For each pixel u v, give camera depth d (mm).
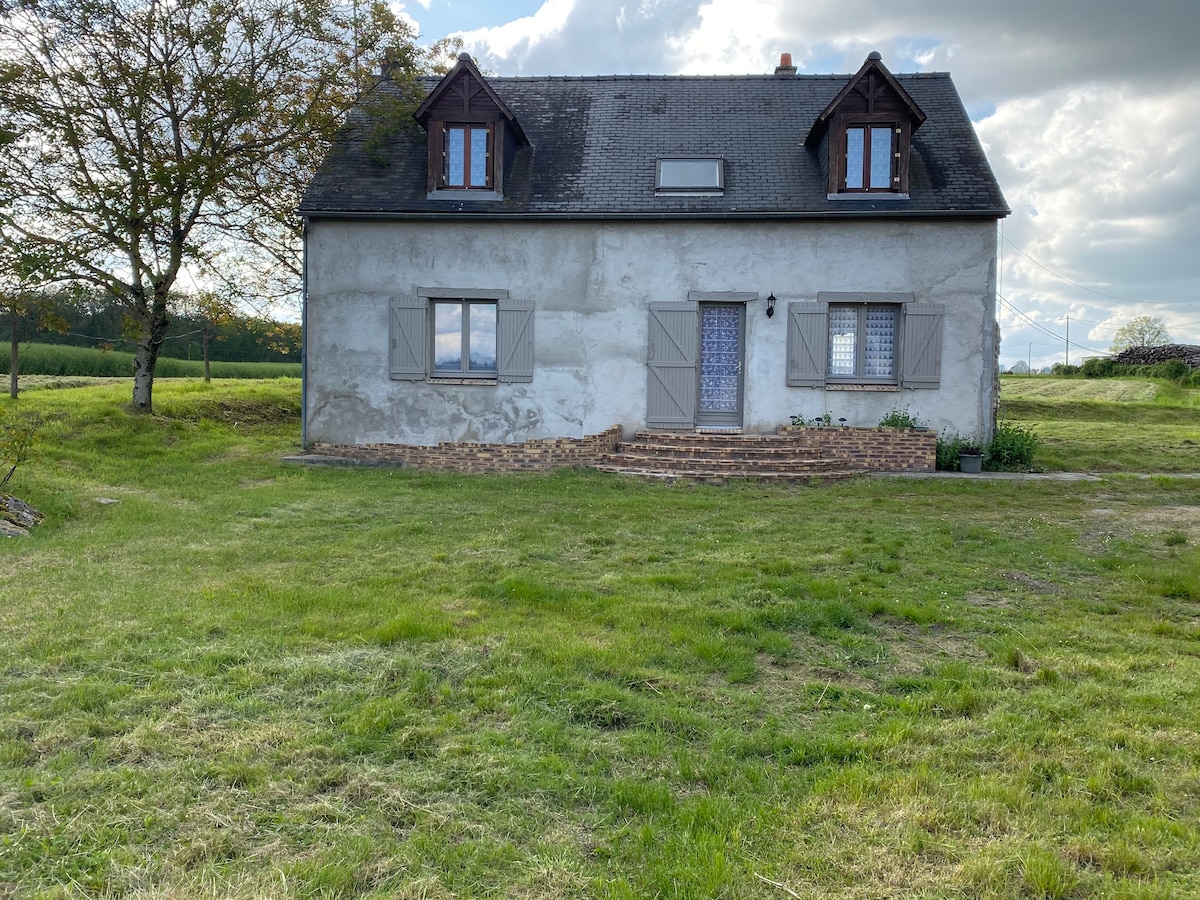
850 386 14836
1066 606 6562
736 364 15266
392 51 16766
